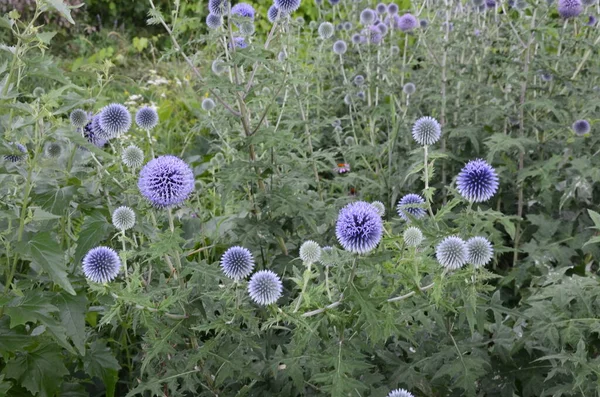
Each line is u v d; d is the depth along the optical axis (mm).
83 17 3906
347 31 2141
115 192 1184
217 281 1085
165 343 1006
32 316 999
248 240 1293
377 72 1840
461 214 1088
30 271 1210
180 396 1099
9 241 1068
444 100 1649
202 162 2180
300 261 1298
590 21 1752
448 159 1628
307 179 1394
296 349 997
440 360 1080
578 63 1706
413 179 1554
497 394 1132
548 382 1105
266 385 1134
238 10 1425
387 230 1116
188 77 2965
